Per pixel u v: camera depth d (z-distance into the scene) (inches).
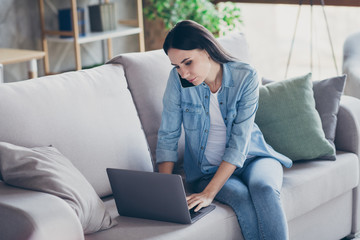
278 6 175.5
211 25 164.2
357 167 93.4
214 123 81.2
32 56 134.3
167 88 81.9
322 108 94.1
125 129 81.6
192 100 80.3
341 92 94.6
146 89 87.7
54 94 75.7
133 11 191.3
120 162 79.7
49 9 165.3
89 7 166.1
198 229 68.7
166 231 67.4
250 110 79.1
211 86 80.0
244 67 79.0
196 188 81.7
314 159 91.4
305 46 176.9
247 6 177.9
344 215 94.1
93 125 77.9
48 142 72.9
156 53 92.0
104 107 80.2
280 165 82.6
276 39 179.8
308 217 86.3
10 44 157.1
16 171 65.0
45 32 160.9
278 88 92.3
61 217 57.8
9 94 71.9
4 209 57.7
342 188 90.3
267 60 182.2
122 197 71.6
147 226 69.1
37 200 59.4
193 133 81.7
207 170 81.3
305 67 178.9
